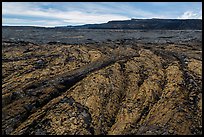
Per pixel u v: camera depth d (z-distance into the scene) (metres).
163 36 48.06
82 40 39.03
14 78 19.58
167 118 13.99
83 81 17.42
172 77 18.52
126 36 48.03
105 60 22.61
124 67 20.02
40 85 17.89
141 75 18.94
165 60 22.84
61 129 13.20
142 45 30.45
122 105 15.55
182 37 45.31
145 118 14.44
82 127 13.41
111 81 17.48
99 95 15.95
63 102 15.22
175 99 15.64
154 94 16.45
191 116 14.07
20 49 27.77
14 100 16.16
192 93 16.20
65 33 53.72
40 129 13.24
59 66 21.84
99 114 14.52
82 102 15.20
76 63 22.50
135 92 16.81
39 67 21.84
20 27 72.75
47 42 35.41
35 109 15.26
